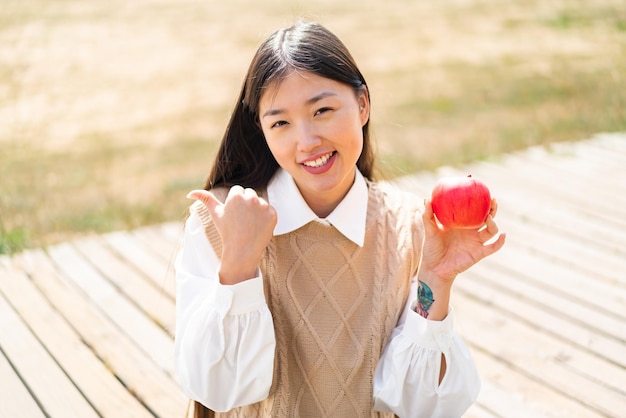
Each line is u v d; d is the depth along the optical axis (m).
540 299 3.47
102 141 6.89
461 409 1.87
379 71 8.81
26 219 4.88
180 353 1.79
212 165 2.03
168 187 5.57
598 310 3.37
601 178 5.05
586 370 2.92
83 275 3.80
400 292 1.93
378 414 1.93
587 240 4.11
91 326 3.29
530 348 3.08
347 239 1.91
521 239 4.13
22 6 12.59
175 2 13.07
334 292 1.89
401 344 1.83
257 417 1.86
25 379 2.89
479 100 7.58
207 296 1.77
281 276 1.87
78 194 5.48
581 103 7.17
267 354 1.72
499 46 9.79
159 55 9.78
